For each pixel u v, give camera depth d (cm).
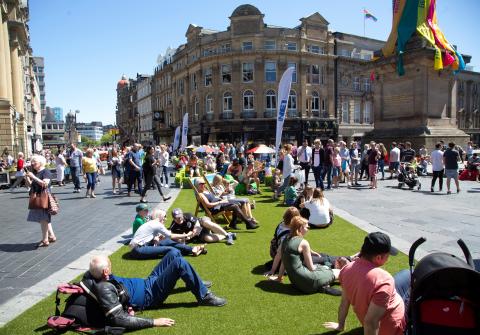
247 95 4541
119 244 730
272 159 2792
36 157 727
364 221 888
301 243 493
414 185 1465
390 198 1249
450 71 2156
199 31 4922
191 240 746
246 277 547
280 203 1220
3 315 433
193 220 744
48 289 507
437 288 275
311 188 916
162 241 663
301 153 1574
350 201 1199
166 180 1741
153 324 401
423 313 278
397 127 2225
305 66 4556
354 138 5041
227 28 4681
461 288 271
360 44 5200
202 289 458
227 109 4625
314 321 412
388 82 2275
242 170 1627
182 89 5509
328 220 834
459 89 5538
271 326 402
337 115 4872
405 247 656
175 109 5834
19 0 4022
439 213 969
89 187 1426
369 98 5197
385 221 887
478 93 5828
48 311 443
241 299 473
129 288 445
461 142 2200
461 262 277
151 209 1129
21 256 670
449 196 1270
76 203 1279
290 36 4503
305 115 4584
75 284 399
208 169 2050
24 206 1265
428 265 279
